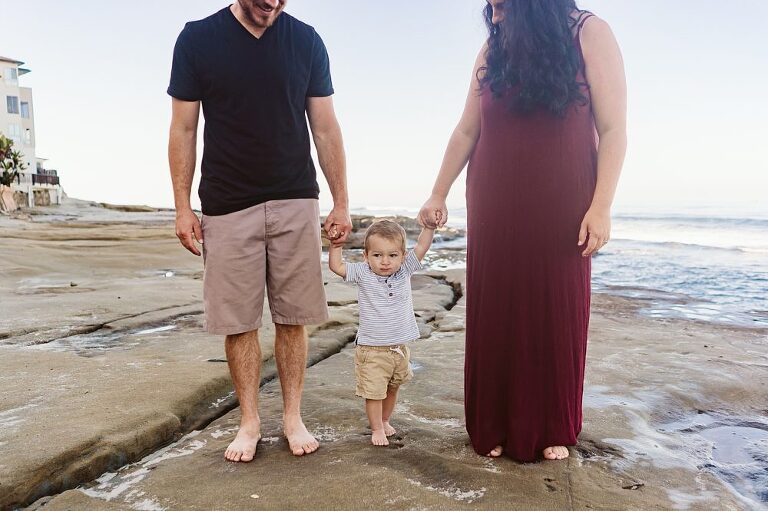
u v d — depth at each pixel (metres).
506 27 2.52
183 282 8.55
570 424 2.66
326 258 13.85
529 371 2.59
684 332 5.54
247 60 2.61
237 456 2.65
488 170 2.62
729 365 4.34
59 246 12.34
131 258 11.46
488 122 2.63
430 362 4.39
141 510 2.24
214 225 2.71
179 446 2.86
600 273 11.70
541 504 2.27
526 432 2.60
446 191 2.93
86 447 2.62
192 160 2.78
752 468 2.76
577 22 2.55
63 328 5.31
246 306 2.75
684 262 13.68
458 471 2.51
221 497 2.31
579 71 2.53
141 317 5.80
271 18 2.61
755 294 8.51
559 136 2.52
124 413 3.03
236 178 2.67
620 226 32.78
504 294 2.60
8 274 9.08
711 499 2.37
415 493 2.32
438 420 3.20
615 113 2.53
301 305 2.81
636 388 3.78
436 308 6.80
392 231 2.80
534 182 2.53
